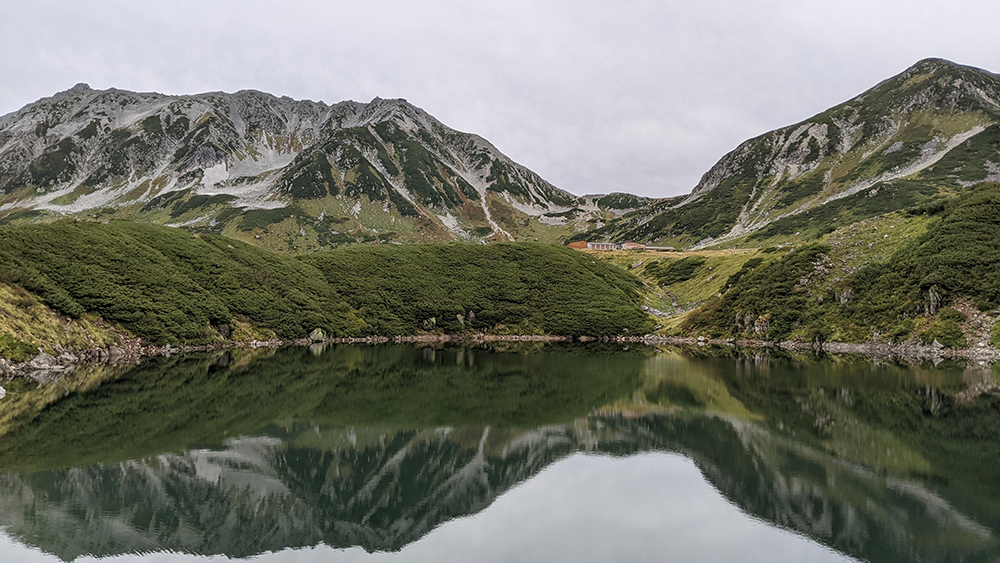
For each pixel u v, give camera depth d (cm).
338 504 2741
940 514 2552
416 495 2878
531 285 16538
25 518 2466
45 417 4262
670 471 3244
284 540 2342
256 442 3766
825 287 11319
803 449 3603
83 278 8956
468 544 2300
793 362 8388
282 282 13462
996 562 2084
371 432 4119
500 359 9406
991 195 10069
